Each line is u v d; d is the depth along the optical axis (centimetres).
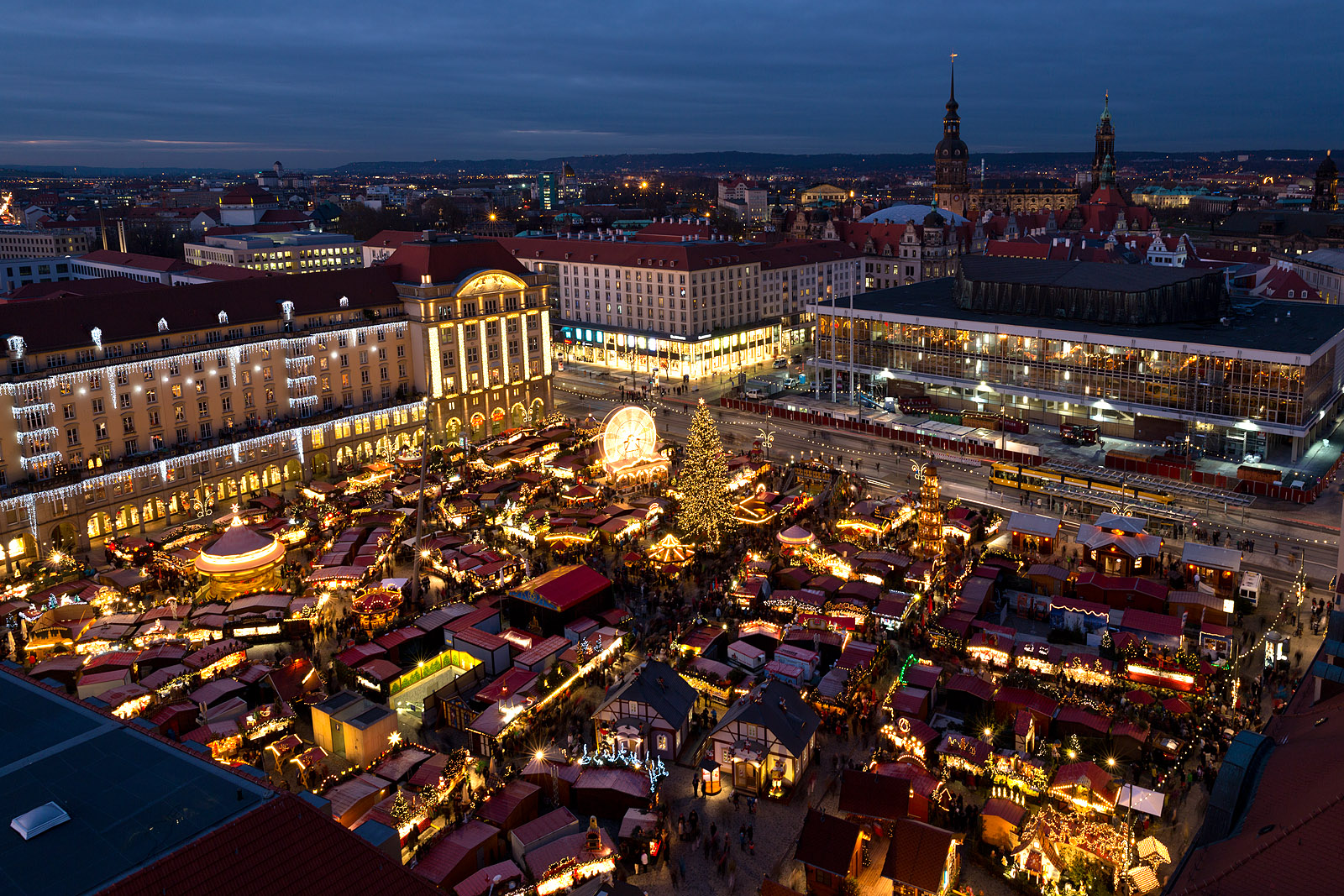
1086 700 7488
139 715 7406
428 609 9812
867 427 16275
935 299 19638
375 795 6312
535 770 6731
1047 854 5656
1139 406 15388
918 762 6706
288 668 8056
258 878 3425
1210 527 11606
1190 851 4272
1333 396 15512
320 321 14512
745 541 11369
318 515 12281
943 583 9794
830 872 5603
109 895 3142
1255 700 7588
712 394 19650
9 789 3778
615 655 8619
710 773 6744
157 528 12456
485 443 15762
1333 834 3622
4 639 9275
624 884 5362
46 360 11662
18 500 11062
